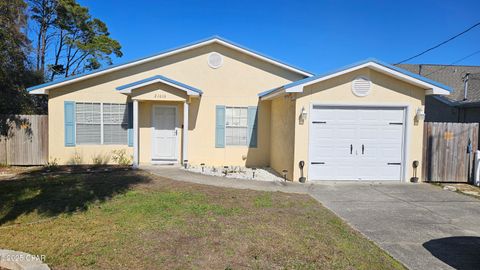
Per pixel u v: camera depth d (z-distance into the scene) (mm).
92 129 11938
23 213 5836
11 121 11500
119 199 6816
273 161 11961
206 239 4609
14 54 12102
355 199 7363
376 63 8977
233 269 3711
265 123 12562
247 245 4418
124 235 4719
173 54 12266
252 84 12508
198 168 11570
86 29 28312
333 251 4289
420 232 5191
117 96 12016
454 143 9648
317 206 6656
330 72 9000
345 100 9328
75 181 8688
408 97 9438
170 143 12406
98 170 10555
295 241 4602
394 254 4277
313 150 9391
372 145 9500
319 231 5070
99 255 4020
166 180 9102
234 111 12500
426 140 9617
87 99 11883
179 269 3686
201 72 12391
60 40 27703
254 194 7594
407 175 9508
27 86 13961
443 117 16000
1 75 11977
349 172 9492
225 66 12430
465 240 4852
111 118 12016
